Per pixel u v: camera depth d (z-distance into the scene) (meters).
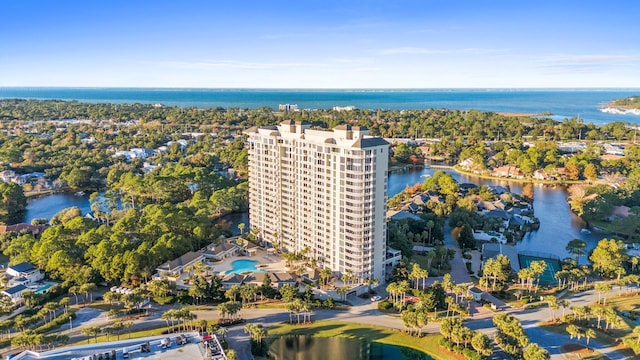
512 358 180.75
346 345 192.75
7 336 195.12
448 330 188.62
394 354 187.25
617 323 192.12
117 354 168.62
